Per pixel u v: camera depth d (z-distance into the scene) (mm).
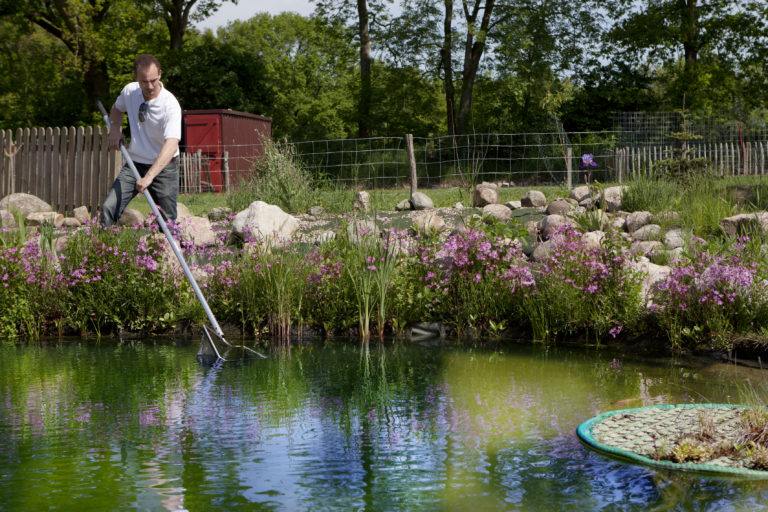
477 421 3576
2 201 10758
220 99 32812
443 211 9961
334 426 3486
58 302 6539
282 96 49781
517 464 2945
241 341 6047
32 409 3811
